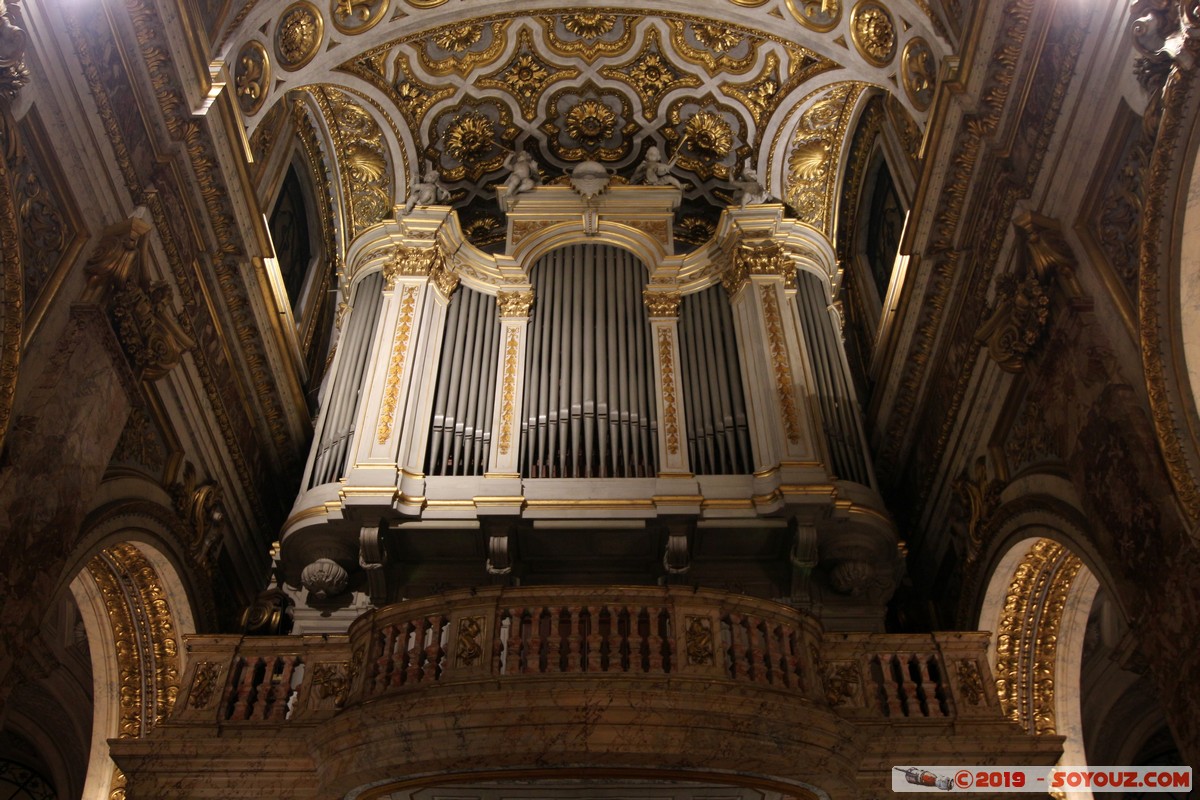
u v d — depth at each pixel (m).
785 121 13.49
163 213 8.68
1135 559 6.67
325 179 13.67
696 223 14.19
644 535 9.88
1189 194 6.25
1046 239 7.72
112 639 9.67
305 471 10.55
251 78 10.02
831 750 7.49
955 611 10.36
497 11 12.21
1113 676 11.90
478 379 11.12
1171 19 6.22
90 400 7.46
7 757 13.35
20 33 6.46
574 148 14.23
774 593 10.09
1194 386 6.34
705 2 11.84
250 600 11.34
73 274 7.46
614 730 7.14
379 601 9.99
